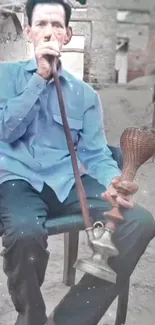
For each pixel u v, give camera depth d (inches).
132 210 76.0
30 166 78.4
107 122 264.1
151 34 451.8
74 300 76.1
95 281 76.1
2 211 74.6
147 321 93.0
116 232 74.4
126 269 75.5
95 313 76.0
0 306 95.7
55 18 77.0
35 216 73.1
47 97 78.8
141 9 461.7
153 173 177.9
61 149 80.7
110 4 396.2
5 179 77.4
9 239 71.4
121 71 465.1
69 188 79.5
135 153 72.1
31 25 78.4
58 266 112.0
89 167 83.2
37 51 74.9
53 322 76.0
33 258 71.8
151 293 103.3
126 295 87.4
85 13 376.8
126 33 469.7
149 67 444.8
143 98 341.7
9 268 73.4
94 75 399.5
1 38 293.0
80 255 115.1
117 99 337.4
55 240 125.4
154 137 72.9
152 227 75.7
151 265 114.9
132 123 261.6
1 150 78.6
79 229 77.2
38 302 74.6
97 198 78.8
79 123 82.4
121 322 88.6
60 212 79.8
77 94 81.9
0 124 76.1
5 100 78.1
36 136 79.5
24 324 75.4
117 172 81.4
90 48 390.9
